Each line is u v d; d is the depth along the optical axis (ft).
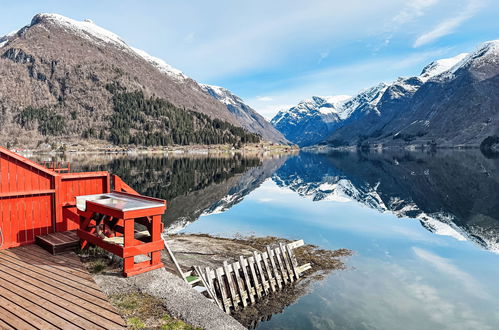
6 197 31.30
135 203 28.86
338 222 83.97
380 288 43.04
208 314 21.72
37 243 32.71
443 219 88.94
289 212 96.84
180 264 45.62
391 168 266.16
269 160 422.41
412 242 65.41
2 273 25.53
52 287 23.36
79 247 31.30
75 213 32.86
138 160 356.18
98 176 38.04
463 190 140.05
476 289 42.68
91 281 24.75
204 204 107.55
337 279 46.11
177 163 312.71
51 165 36.11
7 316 19.17
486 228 78.07
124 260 25.90
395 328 33.09
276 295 41.09
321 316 35.65
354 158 470.80
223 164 317.01
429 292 41.75
